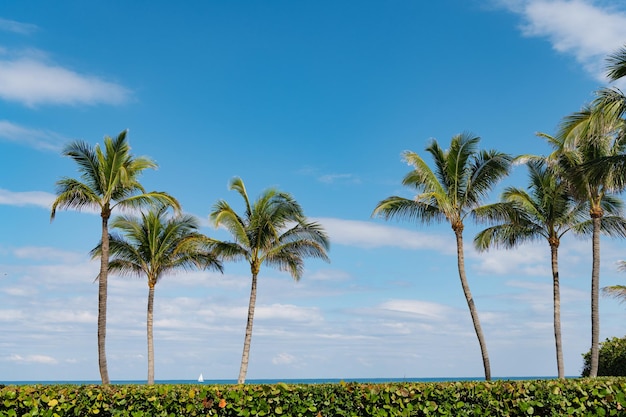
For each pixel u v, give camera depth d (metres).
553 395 10.85
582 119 19.61
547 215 27.91
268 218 28.06
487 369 25.22
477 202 26.38
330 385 12.14
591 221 27.69
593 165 18.30
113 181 24.81
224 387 12.82
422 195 24.05
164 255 32.34
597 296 24.34
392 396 11.27
